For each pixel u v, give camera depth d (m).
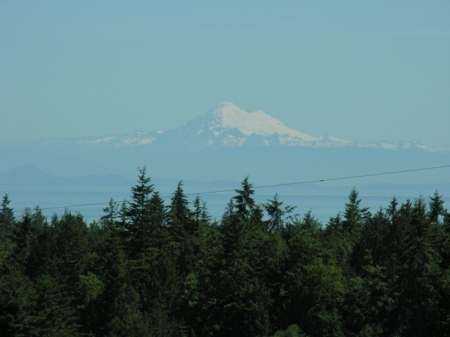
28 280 171.00
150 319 146.50
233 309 162.62
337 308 165.00
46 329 150.88
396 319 158.62
